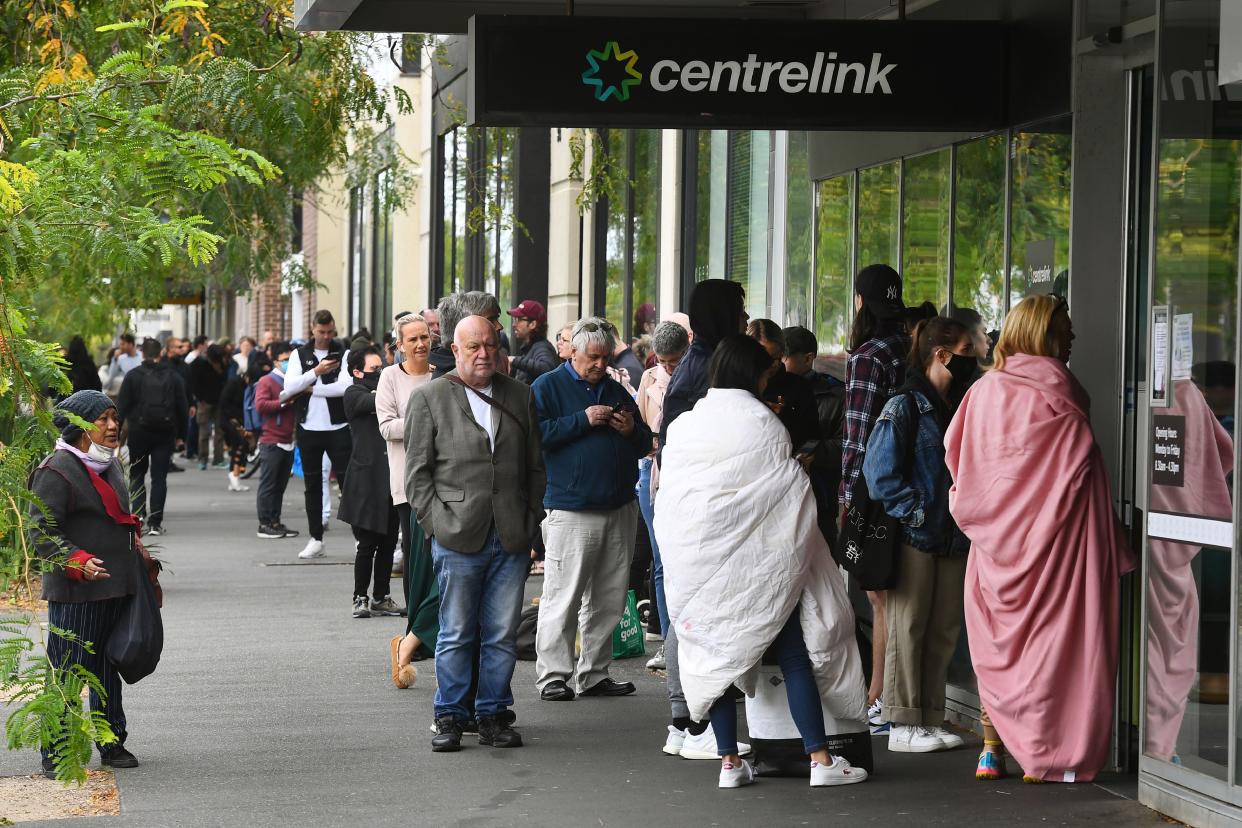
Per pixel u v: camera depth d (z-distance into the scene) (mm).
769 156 29219
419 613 20625
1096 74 17219
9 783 15977
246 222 29578
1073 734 15438
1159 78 14781
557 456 19922
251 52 27922
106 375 73250
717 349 15688
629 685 20484
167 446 40188
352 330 76188
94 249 10648
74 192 10727
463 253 49656
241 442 55156
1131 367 16953
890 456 16344
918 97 18812
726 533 15148
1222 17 13781
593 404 19938
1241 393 13500
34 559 11133
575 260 41031
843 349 24828
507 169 42844
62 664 11547
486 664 17562
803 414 17484
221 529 41906
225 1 27703
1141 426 16656
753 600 15117
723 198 32281
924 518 16547
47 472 15820
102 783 15914
